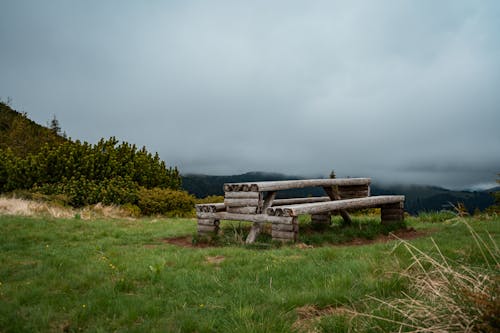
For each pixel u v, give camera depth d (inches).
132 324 153.6
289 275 213.6
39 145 1221.1
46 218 511.2
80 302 179.0
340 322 133.3
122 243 374.3
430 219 526.0
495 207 722.8
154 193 805.2
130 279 217.8
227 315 152.1
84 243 364.2
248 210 368.5
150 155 959.6
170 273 226.1
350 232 399.2
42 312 166.1
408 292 158.9
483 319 102.4
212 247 351.6
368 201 410.0
